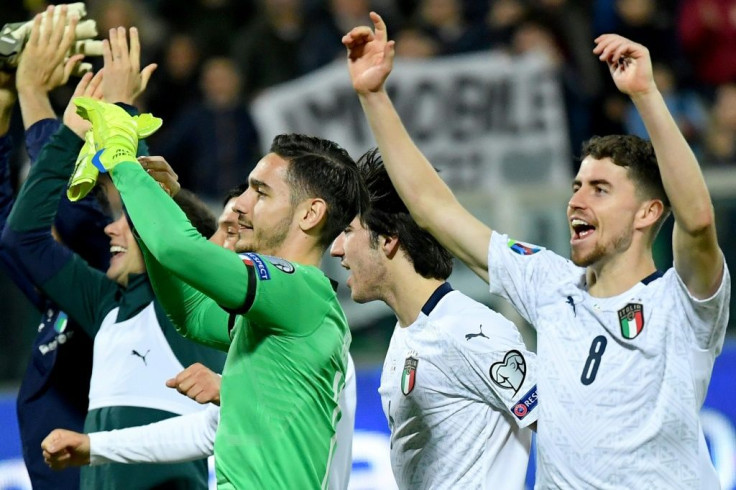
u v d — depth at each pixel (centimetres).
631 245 1222
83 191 1175
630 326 1202
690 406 1188
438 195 1307
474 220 1310
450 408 1375
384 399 1436
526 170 3216
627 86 1152
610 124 3350
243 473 1202
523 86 3234
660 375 1188
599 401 1195
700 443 1202
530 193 2761
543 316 1254
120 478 1514
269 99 3234
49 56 1583
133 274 1574
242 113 3228
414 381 1386
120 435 1427
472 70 3225
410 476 1414
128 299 1572
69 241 1733
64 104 2861
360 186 1292
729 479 2633
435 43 3284
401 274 1409
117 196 1833
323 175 1253
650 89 1151
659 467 1179
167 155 3225
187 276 1147
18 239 1560
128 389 1539
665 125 1148
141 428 1434
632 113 3375
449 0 3331
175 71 3375
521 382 1342
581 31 3422
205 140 3206
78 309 1602
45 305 1688
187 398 1548
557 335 1235
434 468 1389
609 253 1219
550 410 1220
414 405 1391
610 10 3466
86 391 1653
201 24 3472
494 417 1368
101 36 3266
